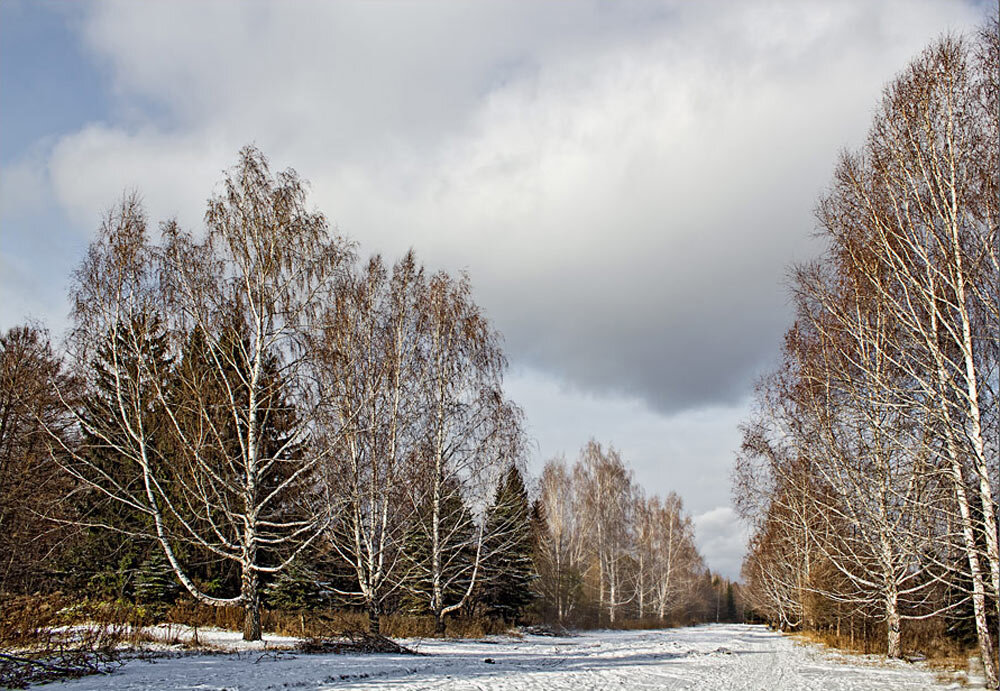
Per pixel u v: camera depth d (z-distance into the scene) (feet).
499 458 93.25
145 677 42.52
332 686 43.14
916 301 55.26
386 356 85.05
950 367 53.62
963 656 81.25
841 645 100.42
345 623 81.25
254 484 70.44
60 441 73.00
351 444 79.36
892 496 71.20
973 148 51.26
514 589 122.83
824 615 111.86
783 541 122.01
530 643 94.58
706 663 75.46
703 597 363.56
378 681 46.06
